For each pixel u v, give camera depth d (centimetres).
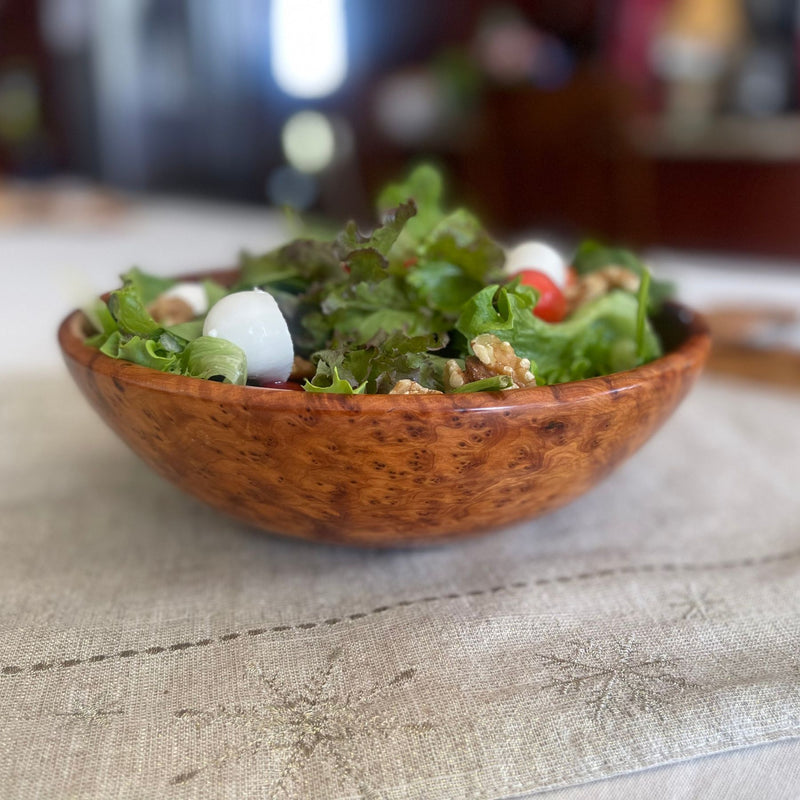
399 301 35
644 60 187
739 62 191
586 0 191
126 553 35
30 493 41
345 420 26
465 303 33
